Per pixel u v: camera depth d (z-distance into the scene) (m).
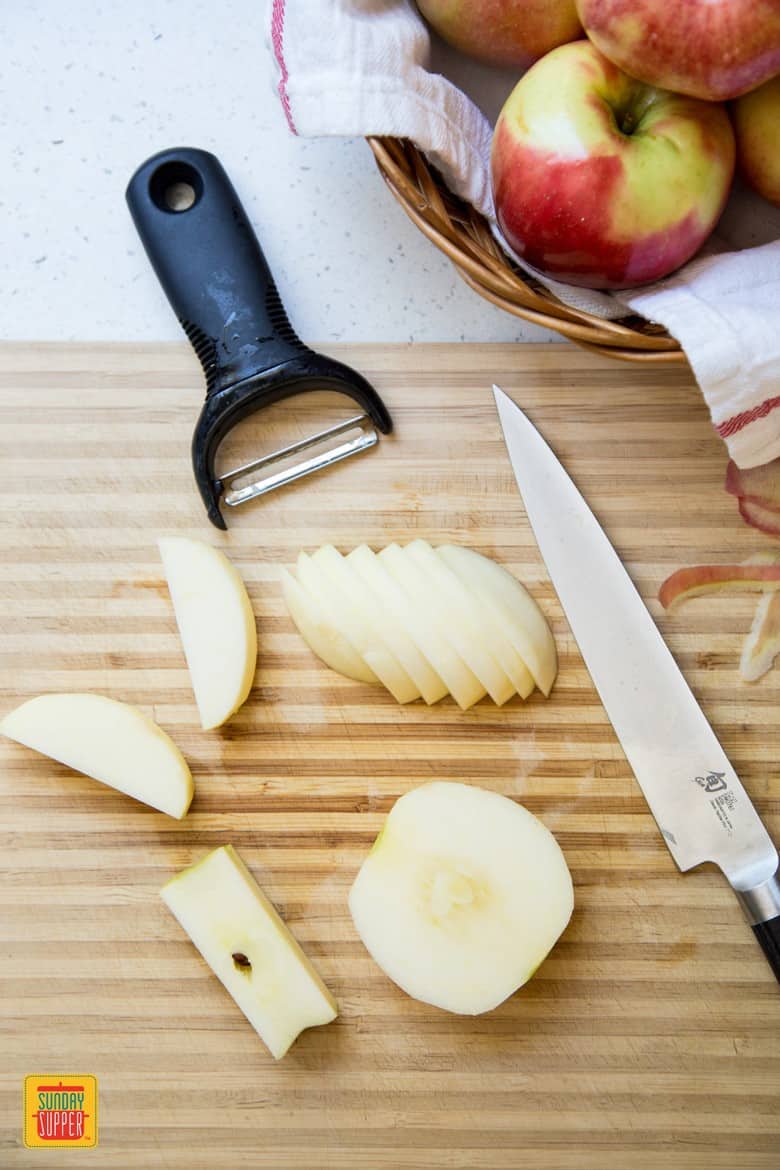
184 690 0.96
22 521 0.98
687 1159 0.92
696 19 0.70
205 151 0.95
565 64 0.78
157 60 1.00
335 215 0.99
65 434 0.97
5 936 0.95
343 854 0.95
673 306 0.80
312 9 0.81
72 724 0.95
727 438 0.84
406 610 0.93
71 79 1.01
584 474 0.96
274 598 0.97
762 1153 0.91
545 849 0.91
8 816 0.96
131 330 0.99
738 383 0.80
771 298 0.80
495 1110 0.92
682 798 0.92
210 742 0.96
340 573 0.94
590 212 0.76
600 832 0.94
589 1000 0.93
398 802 0.92
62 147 1.00
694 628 0.96
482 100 0.90
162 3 1.00
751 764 0.94
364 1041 0.93
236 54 1.00
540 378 0.97
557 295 0.86
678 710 0.92
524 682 0.94
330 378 0.93
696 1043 0.92
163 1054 0.94
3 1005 0.94
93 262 0.99
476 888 0.91
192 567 0.95
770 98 0.79
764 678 0.95
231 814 0.95
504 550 0.96
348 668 0.94
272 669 0.96
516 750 0.95
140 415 0.97
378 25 0.83
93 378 0.97
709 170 0.77
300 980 0.92
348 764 0.95
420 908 0.91
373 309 0.99
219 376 0.92
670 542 0.96
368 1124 0.93
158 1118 0.93
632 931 0.93
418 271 0.99
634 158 0.75
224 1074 0.93
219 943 0.92
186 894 0.92
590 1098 0.92
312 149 1.00
